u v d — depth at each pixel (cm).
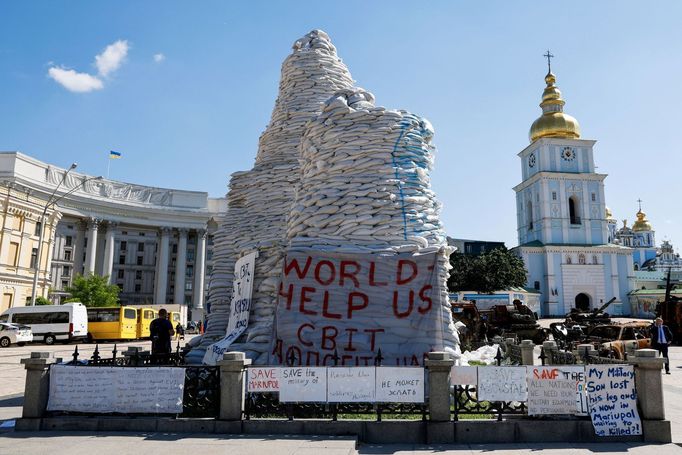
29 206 4338
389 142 984
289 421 711
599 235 6512
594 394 702
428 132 1059
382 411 711
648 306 6134
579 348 971
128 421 739
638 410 700
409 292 900
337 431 700
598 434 687
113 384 759
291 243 980
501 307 2900
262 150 1372
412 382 709
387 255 914
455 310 2709
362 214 944
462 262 5659
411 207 961
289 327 898
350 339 879
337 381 718
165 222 7506
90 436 707
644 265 9925
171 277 8775
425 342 878
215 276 1302
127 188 7269
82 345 3350
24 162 5747
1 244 4019
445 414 695
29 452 628
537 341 2823
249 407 734
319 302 905
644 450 645
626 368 709
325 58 1348
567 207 6500
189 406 754
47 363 777
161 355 1124
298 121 1292
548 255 6325
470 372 708
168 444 659
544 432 689
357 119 997
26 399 761
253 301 1083
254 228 1244
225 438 688
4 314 3425
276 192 1247
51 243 4706
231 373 729
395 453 640
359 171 974
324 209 964
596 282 6359
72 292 5319
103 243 7350
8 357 2266
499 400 702
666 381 1364
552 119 6700
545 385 704
